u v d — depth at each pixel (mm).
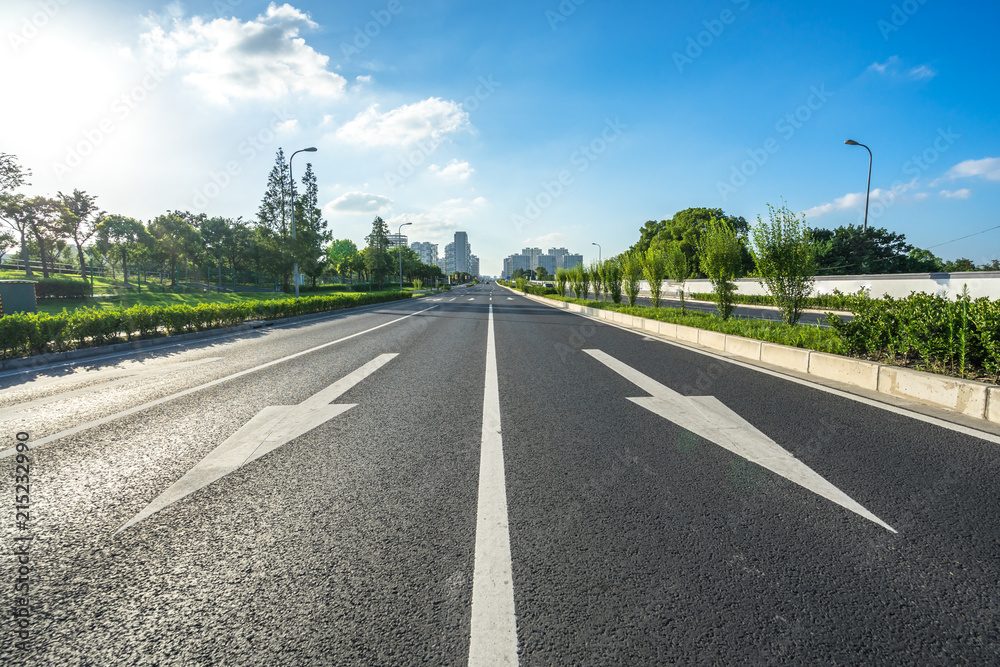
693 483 2867
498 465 3189
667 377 6180
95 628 1686
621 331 12422
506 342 10148
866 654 1550
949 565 2014
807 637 1621
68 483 2949
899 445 3471
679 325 10562
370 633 1655
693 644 1597
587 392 5363
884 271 29078
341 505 2623
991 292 14547
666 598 1824
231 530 2361
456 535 2293
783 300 9234
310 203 44781
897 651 1560
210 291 47188
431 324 14938
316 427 4078
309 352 8711
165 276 65062
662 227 54906
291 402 4961
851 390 5305
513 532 2312
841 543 2189
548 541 2227
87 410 4664
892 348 5461
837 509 2518
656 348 9055
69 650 1581
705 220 46031
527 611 1758
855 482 2850
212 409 4688
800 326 8445
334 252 98750
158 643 1614
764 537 2246
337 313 20531
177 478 3020
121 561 2098
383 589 1891
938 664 1508
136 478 3023
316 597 1848
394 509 2570
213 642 1618
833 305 19406
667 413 4449
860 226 30109
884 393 5141
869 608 1758
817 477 2930
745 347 7898
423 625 1692
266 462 3283
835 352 6207
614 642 1604
